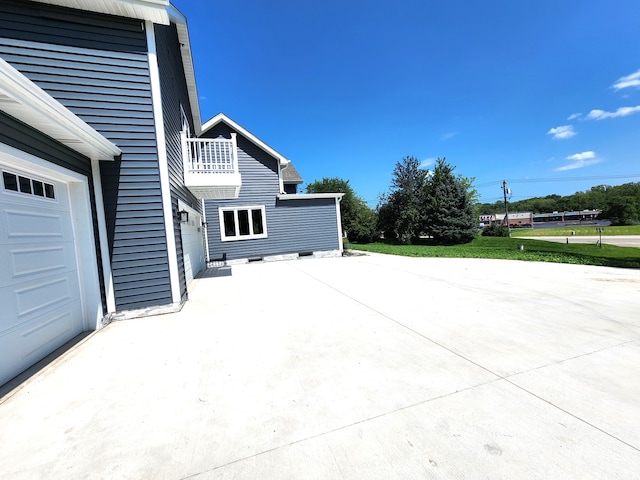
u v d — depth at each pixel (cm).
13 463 180
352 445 184
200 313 504
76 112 477
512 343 333
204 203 1242
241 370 290
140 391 259
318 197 1386
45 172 368
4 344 289
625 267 844
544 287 611
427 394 237
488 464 165
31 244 343
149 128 522
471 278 729
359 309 486
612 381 248
